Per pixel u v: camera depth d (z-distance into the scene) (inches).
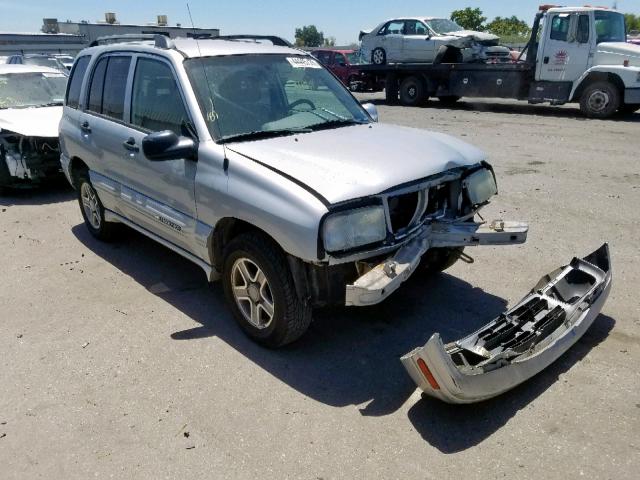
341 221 123.2
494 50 667.4
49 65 737.6
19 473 108.7
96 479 106.5
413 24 686.5
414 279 187.2
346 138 155.0
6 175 294.2
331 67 913.5
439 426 117.9
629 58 510.6
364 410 123.8
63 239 239.1
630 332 149.1
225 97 159.9
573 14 530.0
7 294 186.5
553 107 652.7
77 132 212.2
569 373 133.0
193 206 153.3
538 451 109.7
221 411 124.7
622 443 110.7
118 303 177.6
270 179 131.0
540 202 264.2
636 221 234.4
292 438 115.6
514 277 186.5
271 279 135.9
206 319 165.9
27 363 145.6
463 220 149.7
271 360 143.9
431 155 145.3
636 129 467.5
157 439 116.5
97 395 131.6
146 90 175.3
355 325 159.9
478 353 123.8
